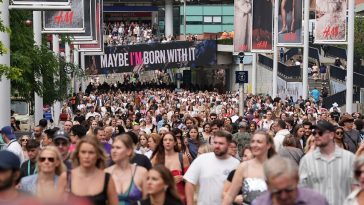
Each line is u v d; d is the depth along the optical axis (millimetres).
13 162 10781
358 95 69750
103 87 99312
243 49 53938
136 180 13906
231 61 95562
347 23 48719
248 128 26953
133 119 41062
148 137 21688
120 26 130875
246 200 13734
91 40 50312
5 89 31562
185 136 24922
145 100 72438
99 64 92312
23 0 30219
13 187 10875
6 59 31000
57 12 40688
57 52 53312
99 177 12805
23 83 38719
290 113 42219
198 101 64875
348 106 45969
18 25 37812
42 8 30266
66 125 25766
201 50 94125
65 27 40781
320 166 14141
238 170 13922
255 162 13891
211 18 130625
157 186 12570
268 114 35969
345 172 14086
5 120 31578
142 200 13109
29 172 16953
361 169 11094
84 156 12680
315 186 14203
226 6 130250
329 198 14078
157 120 43156
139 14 154875
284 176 9641
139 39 118625
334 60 86312
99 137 20312
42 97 43344
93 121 29625
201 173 15406
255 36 53875
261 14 53688
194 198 15875
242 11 53938
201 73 106250
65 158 16359
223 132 15414
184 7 118250
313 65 87625
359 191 11195
